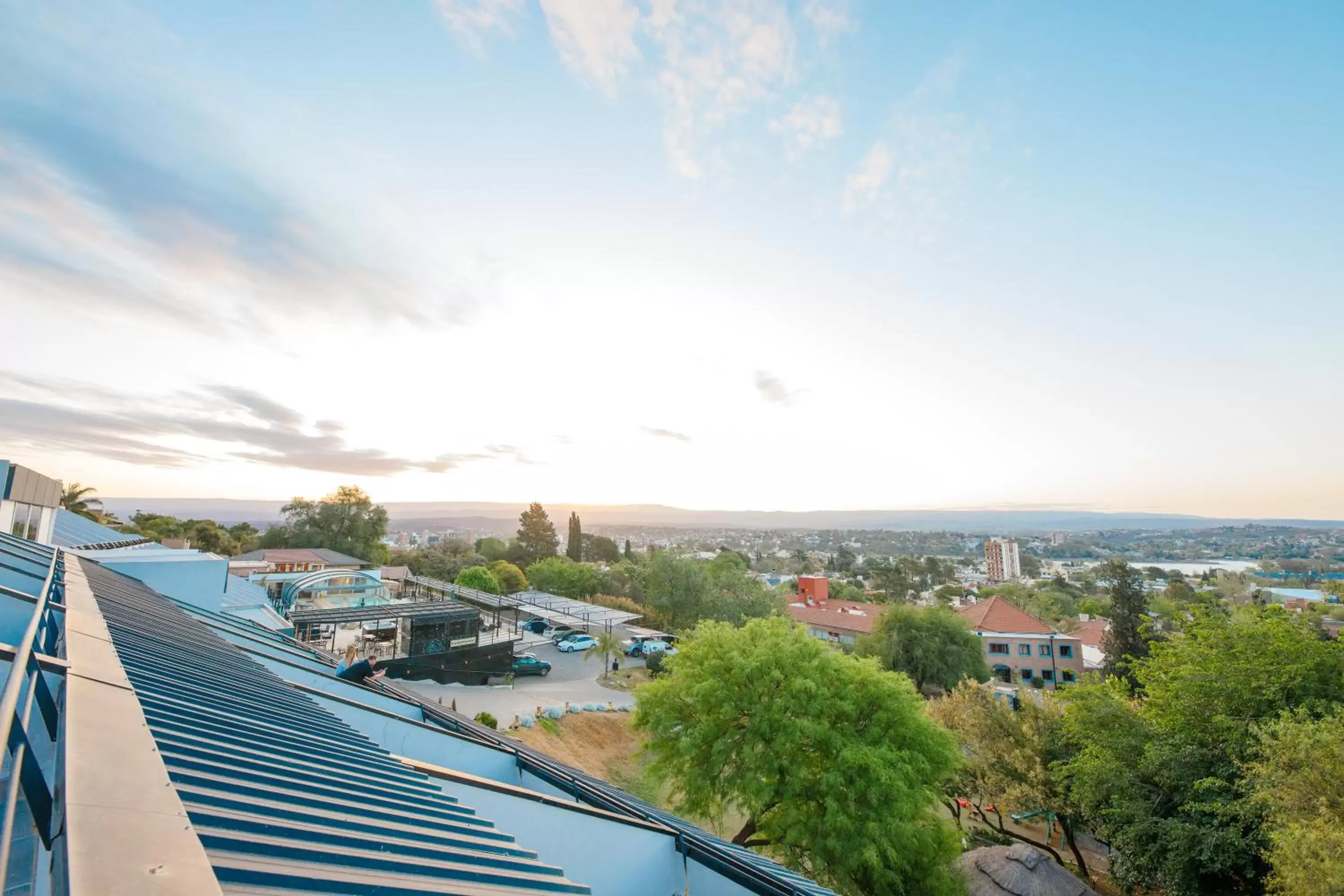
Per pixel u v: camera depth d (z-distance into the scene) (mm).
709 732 17344
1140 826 16906
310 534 75562
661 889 7969
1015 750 22219
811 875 15945
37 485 18703
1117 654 45312
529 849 6711
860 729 17203
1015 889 17062
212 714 4609
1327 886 10320
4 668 5465
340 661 15508
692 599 60500
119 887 1378
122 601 9164
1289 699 16891
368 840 3338
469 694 32906
